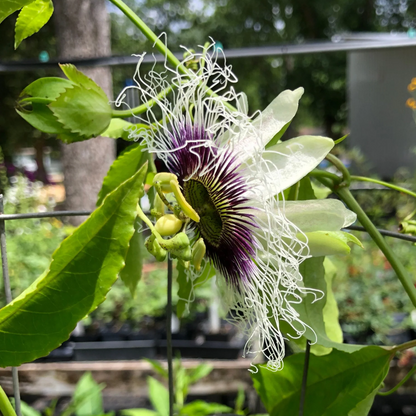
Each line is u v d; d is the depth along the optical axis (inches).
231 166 4.0
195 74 4.1
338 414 4.3
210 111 4.1
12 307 3.1
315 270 4.4
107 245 3.0
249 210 4.0
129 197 2.9
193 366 14.1
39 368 13.8
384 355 4.2
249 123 3.7
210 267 4.6
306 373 4.3
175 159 4.2
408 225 5.0
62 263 3.0
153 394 9.2
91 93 3.9
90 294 3.1
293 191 4.5
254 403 13.7
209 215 4.3
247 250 4.1
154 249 3.4
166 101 4.1
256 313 4.0
